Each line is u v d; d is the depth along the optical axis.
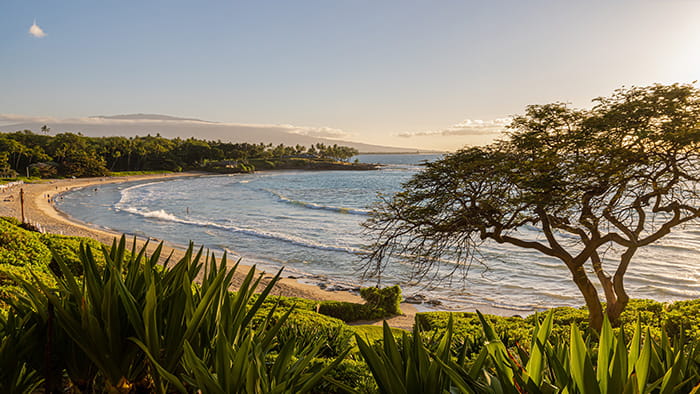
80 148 180.75
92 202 85.69
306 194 100.38
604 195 11.71
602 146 11.09
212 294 2.21
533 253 36.53
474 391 1.81
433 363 1.88
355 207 74.06
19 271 10.63
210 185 131.25
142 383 2.29
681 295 26.14
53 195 100.00
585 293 12.56
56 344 2.30
